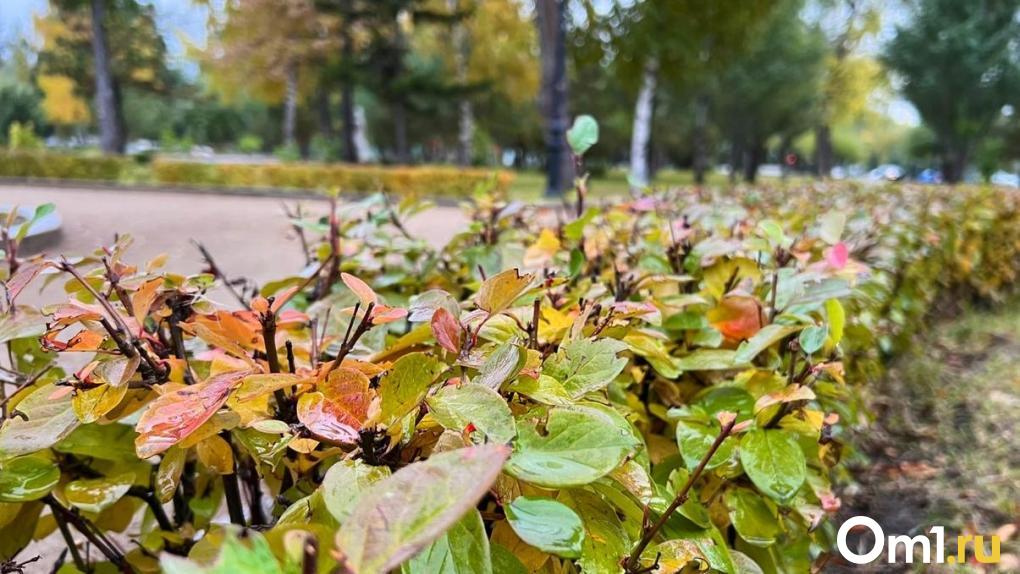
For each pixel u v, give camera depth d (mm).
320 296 1395
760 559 995
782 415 976
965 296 4832
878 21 23938
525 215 2262
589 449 562
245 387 624
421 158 38844
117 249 973
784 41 21578
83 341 721
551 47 12602
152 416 595
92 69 25172
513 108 31344
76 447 818
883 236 2607
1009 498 2166
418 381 606
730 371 1174
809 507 1012
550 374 735
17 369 1068
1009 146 25250
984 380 3244
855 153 42156
